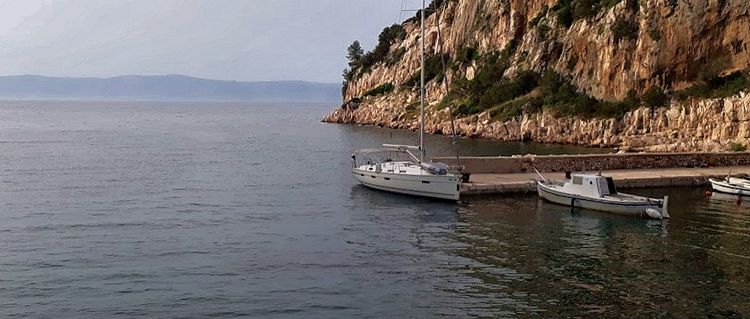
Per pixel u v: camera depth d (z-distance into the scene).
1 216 37.53
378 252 29.39
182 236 32.53
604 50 103.56
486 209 39.00
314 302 22.83
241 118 199.75
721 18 92.00
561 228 34.16
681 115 89.44
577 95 106.50
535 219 36.28
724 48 92.31
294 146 90.56
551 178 46.66
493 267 26.98
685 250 29.77
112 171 59.56
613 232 33.31
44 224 35.34
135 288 24.28
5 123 152.12
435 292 23.84
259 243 31.11
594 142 96.25
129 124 153.25
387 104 151.12
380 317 21.48
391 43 184.12
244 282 24.98
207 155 76.06
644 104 95.00
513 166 49.16
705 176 48.44
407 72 159.25
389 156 74.75
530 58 120.50
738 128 82.44
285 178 54.88
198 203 42.25
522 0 130.75
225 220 36.62
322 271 26.41
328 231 33.72
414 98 145.50
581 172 48.06
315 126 146.88
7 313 21.78
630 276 25.72
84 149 82.81
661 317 21.42
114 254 29.00
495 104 118.00
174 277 25.58
